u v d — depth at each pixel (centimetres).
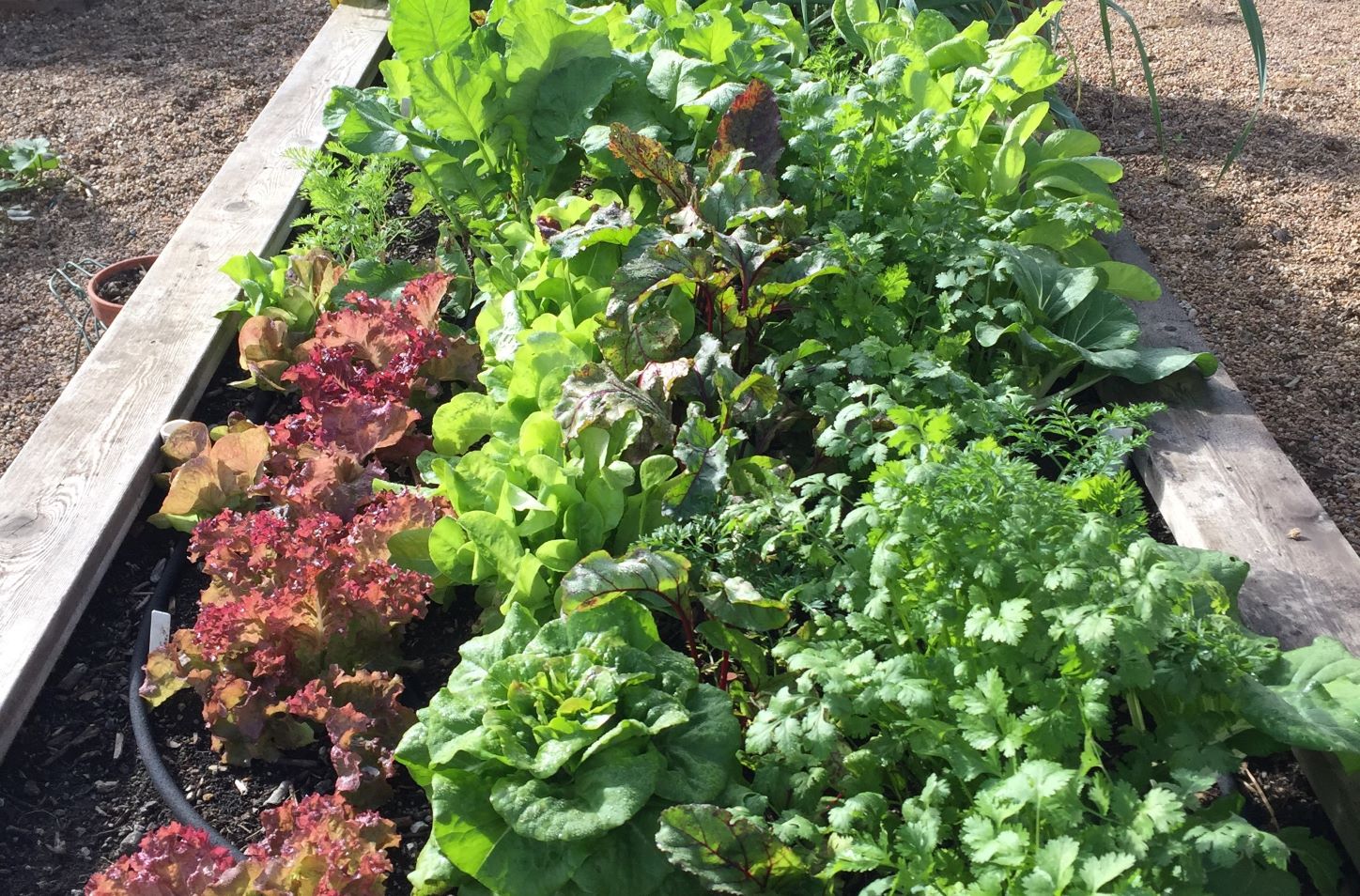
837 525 235
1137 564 184
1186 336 331
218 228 388
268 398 342
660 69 365
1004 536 194
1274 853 163
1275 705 191
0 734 244
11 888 224
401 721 239
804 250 309
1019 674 191
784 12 426
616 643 218
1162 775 196
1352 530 307
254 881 202
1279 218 443
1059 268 310
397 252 404
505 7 386
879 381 287
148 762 244
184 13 645
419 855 220
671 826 188
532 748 206
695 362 282
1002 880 174
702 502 247
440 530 254
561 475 252
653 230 306
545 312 321
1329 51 589
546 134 360
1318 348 375
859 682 192
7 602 264
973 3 499
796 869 187
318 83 474
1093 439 237
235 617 243
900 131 327
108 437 309
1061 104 461
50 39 615
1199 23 629
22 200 480
